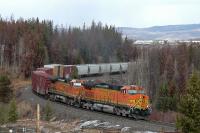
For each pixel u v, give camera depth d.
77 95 61.88
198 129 35.62
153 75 111.31
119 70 126.81
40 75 76.94
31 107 61.72
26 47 130.00
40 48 131.88
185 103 36.41
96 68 116.69
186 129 35.91
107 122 45.47
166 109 73.19
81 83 62.00
